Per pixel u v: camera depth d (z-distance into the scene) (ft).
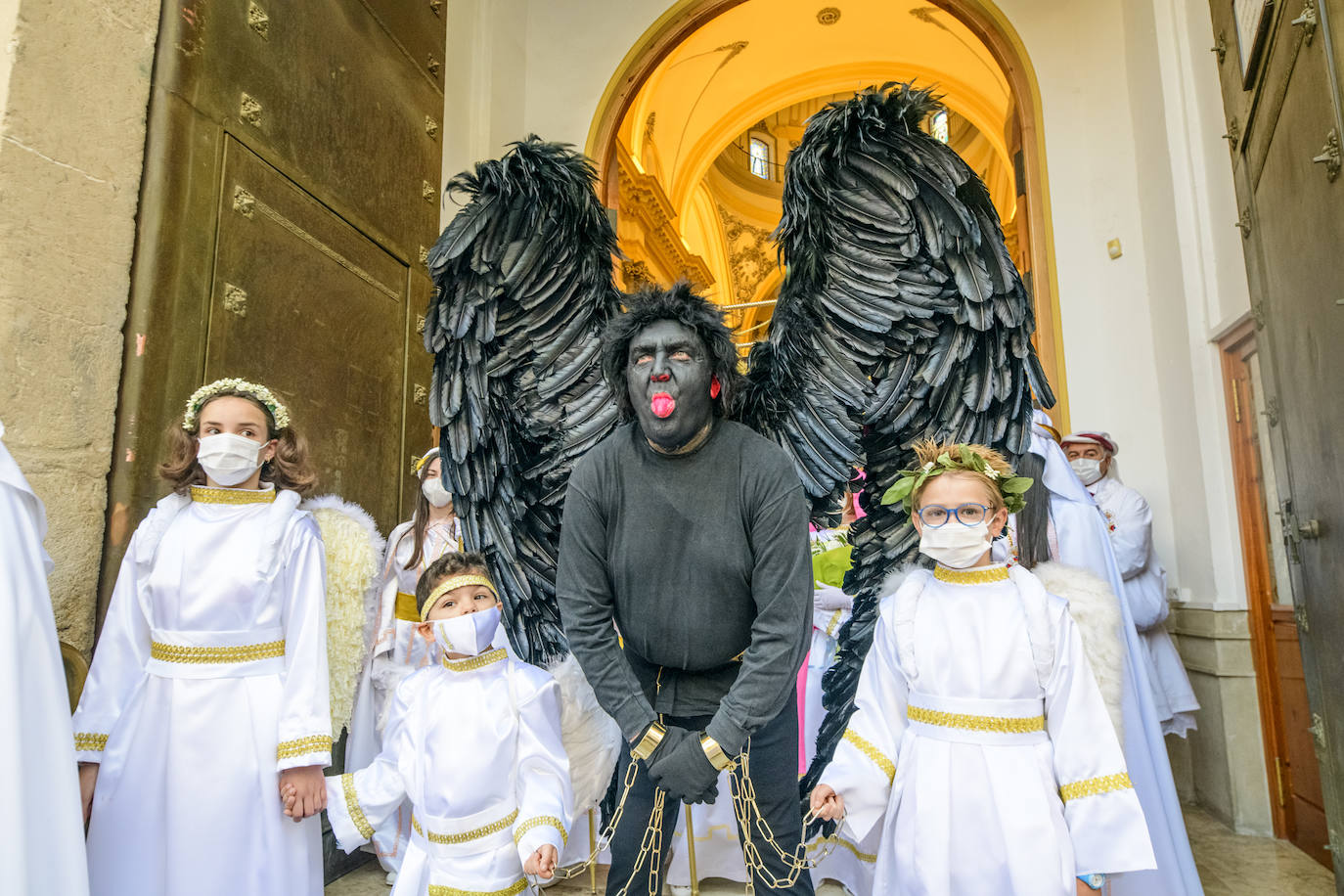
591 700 5.93
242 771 5.59
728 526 4.23
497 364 5.85
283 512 6.16
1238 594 11.50
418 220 12.78
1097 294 14.60
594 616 4.39
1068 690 5.01
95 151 7.38
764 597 4.20
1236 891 8.85
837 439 5.63
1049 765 4.99
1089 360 14.40
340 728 6.81
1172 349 12.93
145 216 7.76
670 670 4.69
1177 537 13.01
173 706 5.60
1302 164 7.05
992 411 5.84
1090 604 5.38
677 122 29.37
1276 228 8.00
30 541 4.00
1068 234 14.94
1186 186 12.51
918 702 5.29
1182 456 12.73
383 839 8.50
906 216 5.57
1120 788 4.78
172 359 7.79
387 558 9.53
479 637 5.86
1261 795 11.00
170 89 8.00
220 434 6.03
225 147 8.60
